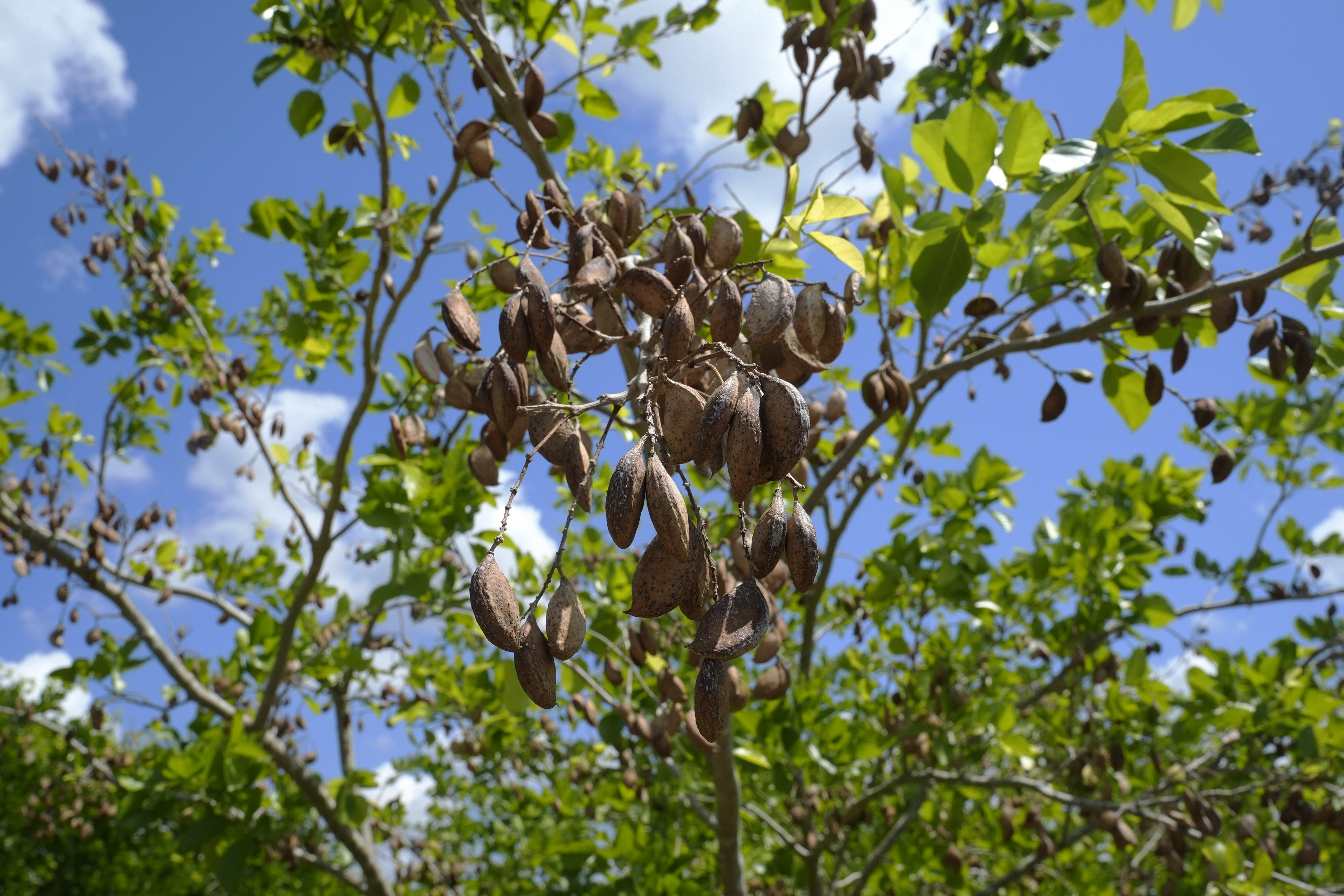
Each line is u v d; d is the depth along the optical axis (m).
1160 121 2.49
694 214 2.09
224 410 5.93
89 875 11.18
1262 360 3.75
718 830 3.77
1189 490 5.59
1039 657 5.45
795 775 4.93
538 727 6.56
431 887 7.55
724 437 1.42
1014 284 3.77
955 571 4.95
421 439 3.00
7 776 11.37
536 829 5.54
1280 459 7.05
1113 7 4.86
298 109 4.27
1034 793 5.76
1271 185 6.49
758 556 1.37
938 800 6.02
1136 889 6.07
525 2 4.30
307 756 6.59
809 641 5.21
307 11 4.23
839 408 2.86
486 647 7.17
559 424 1.79
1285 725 4.89
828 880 5.94
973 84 4.76
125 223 6.36
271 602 6.74
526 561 5.48
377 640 7.05
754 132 4.50
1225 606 6.31
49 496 6.30
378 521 4.68
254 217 5.18
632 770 4.46
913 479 5.59
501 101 3.22
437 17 4.14
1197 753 6.10
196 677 6.43
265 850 5.80
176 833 8.44
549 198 2.35
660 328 1.73
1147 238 3.28
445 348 2.30
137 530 6.16
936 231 2.97
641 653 2.68
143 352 6.40
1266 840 4.84
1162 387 3.20
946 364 3.51
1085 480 6.03
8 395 6.31
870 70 3.68
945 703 5.05
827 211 2.35
